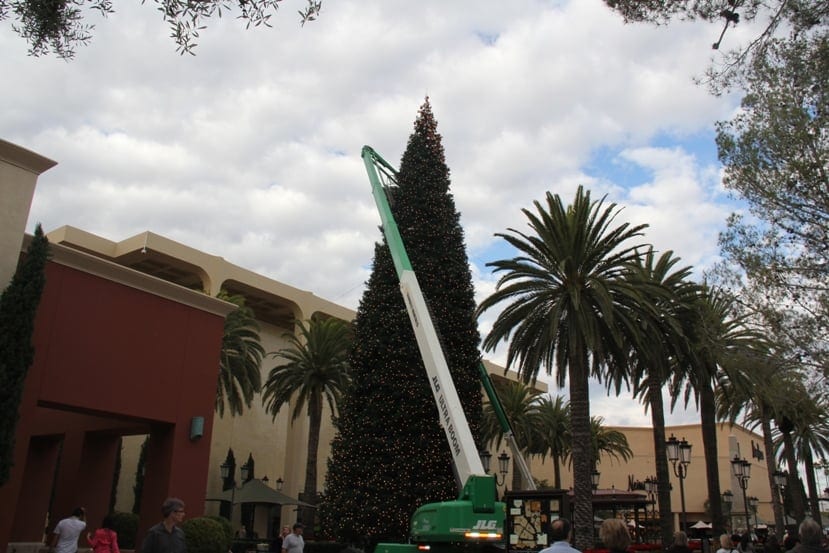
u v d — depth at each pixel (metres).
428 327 16.30
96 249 43.44
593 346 22.92
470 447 13.26
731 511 70.88
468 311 27.84
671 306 27.31
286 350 38.84
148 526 18.66
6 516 15.07
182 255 45.00
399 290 27.55
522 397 51.25
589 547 22.45
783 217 16.19
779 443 50.12
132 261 45.19
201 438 19.92
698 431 83.56
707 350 25.69
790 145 15.50
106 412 17.70
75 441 21.52
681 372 29.95
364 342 27.38
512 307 25.33
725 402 35.66
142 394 18.62
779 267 16.12
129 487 43.19
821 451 47.62
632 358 28.38
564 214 24.70
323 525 25.89
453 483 24.50
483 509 11.96
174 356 19.77
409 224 28.92
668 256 30.55
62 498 20.98
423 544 12.45
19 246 16.28
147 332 19.16
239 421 50.66
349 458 25.64
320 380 37.00
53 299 17.03
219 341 21.38
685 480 81.62
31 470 21.53
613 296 24.48
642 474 85.00
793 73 13.50
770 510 80.25
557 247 24.61
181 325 20.22
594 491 38.25
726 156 16.70
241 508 47.97
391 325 26.92
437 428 25.19
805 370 16.77
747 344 20.89
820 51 12.48
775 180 15.80
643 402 41.03
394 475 24.59
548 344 24.62
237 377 36.56
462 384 25.95
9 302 15.06
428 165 30.55
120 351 18.31
